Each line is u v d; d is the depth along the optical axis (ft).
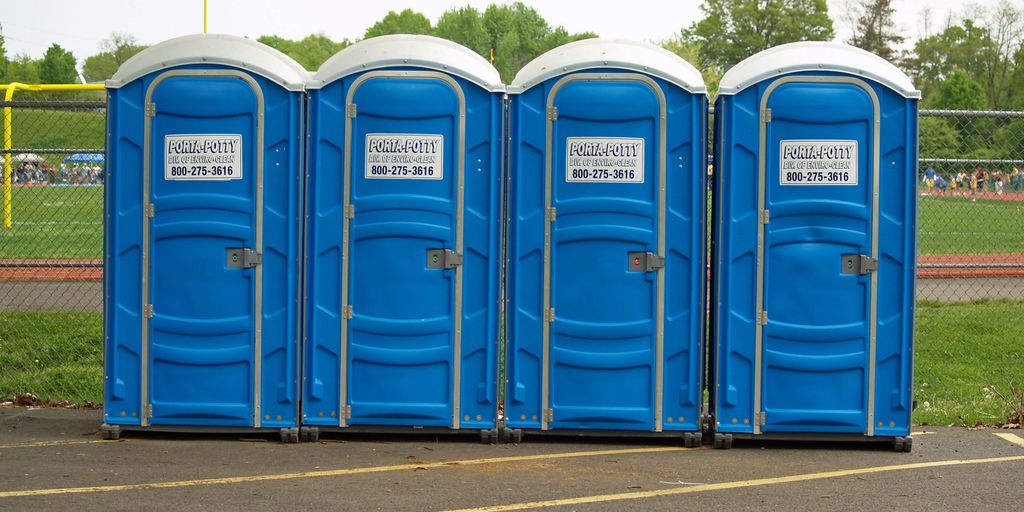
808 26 249.75
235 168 23.34
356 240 23.35
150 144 23.40
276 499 18.70
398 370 23.44
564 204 23.21
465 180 23.24
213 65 23.34
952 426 26.32
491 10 333.21
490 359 23.44
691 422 23.44
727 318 23.31
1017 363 33.47
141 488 19.36
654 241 23.20
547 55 23.67
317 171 23.27
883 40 238.27
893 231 23.11
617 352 23.34
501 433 23.89
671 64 23.44
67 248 54.54
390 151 23.18
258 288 23.44
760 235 23.18
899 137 23.00
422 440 23.95
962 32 231.09
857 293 23.21
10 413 26.84
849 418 23.26
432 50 23.39
